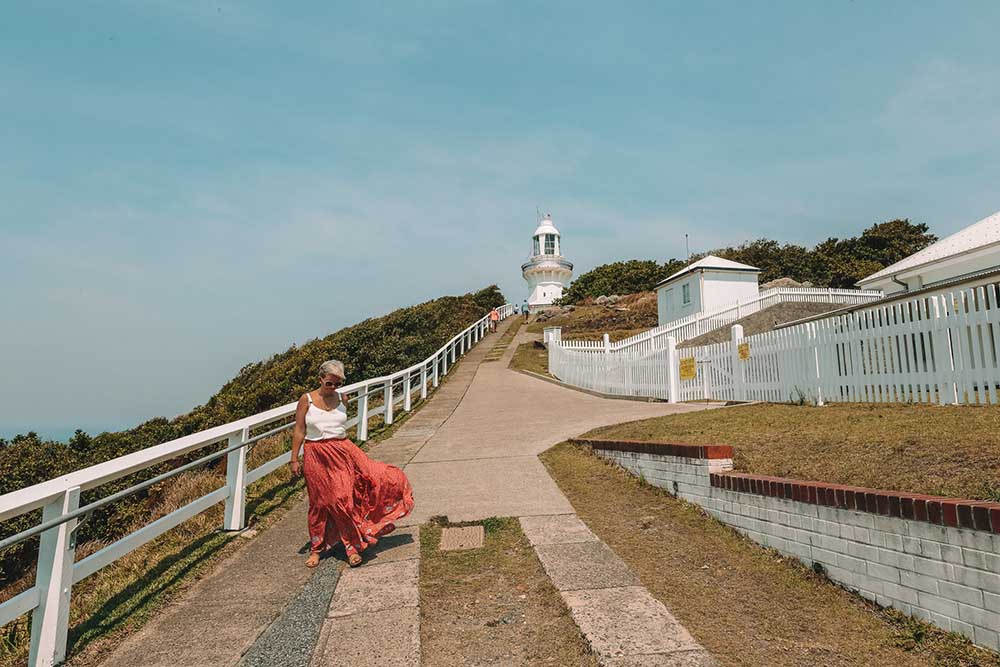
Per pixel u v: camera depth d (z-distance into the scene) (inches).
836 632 160.4
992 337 320.5
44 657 151.3
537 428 467.8
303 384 881.5
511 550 221.9
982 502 150.0
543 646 155.9
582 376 862.5
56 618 154.6
